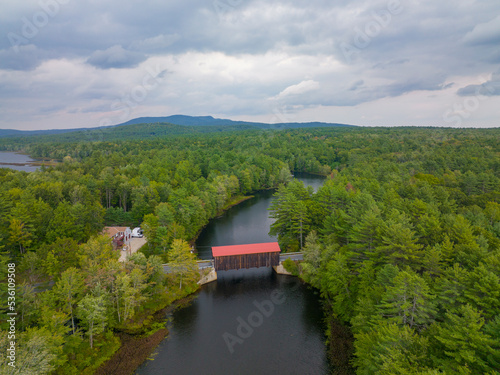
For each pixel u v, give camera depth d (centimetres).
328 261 6756
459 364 2989
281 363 5031
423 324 4134
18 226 6838
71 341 4722
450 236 5772
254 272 8269
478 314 3256
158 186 12212
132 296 5688
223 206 14612
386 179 13762
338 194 8856
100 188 12006
